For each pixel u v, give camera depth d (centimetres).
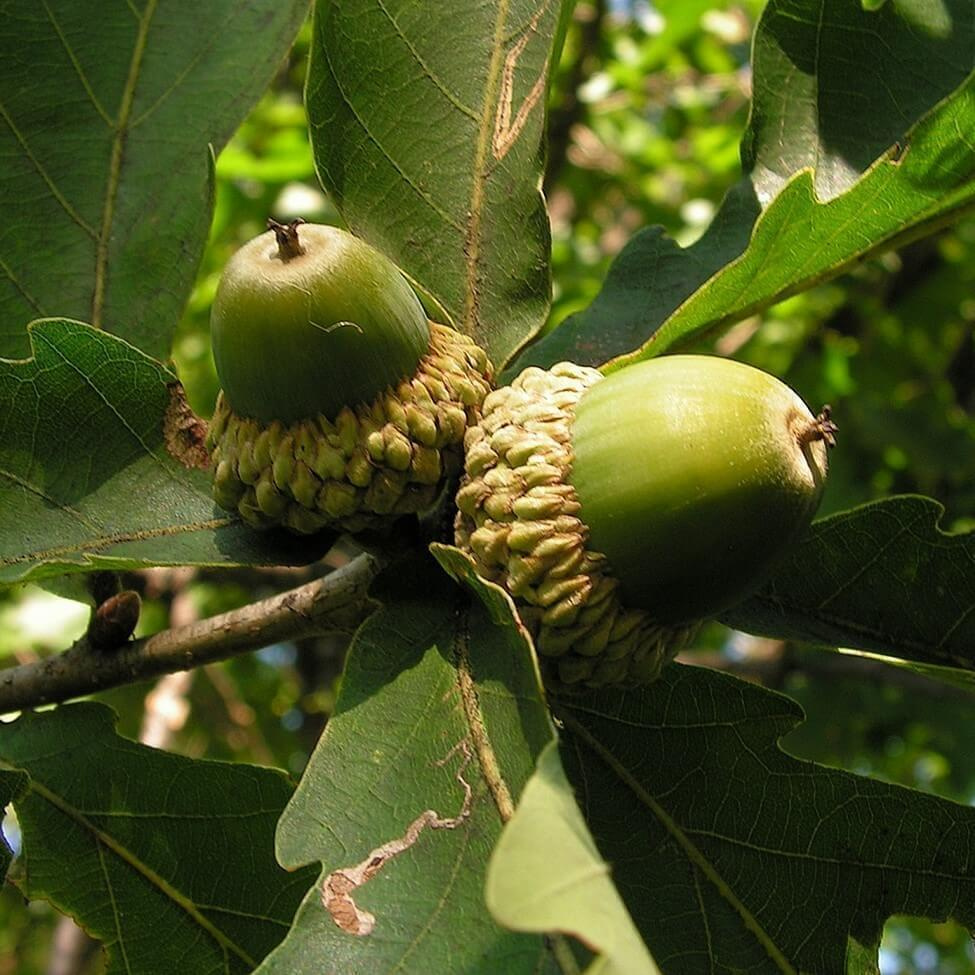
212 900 10
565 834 5
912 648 10
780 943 9
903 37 10
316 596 9
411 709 7
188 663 9
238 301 8
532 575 7
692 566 7
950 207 9
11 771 9
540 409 8
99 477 9
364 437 8
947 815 9
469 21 10
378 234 9
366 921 7
